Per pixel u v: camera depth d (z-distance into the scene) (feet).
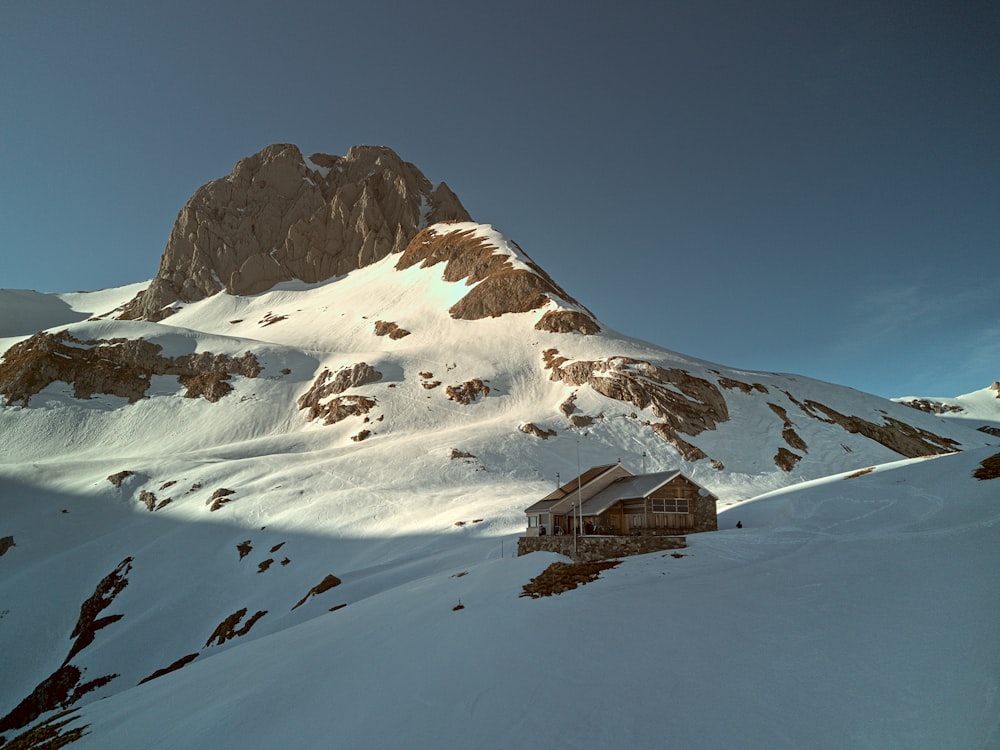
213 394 410.31
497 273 547.90
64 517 248.52
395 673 53.83
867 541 73.82
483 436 315.78
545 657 49.11
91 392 411.34
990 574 50.21
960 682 35.27
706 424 361.10
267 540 211.61
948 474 98.43
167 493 265.95
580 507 112.37
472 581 86.28
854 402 431.02
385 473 271.28
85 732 71.31
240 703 57.21
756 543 85.81
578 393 381.60
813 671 40.78
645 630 51.75
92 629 170.71
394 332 514.68
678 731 36.40
